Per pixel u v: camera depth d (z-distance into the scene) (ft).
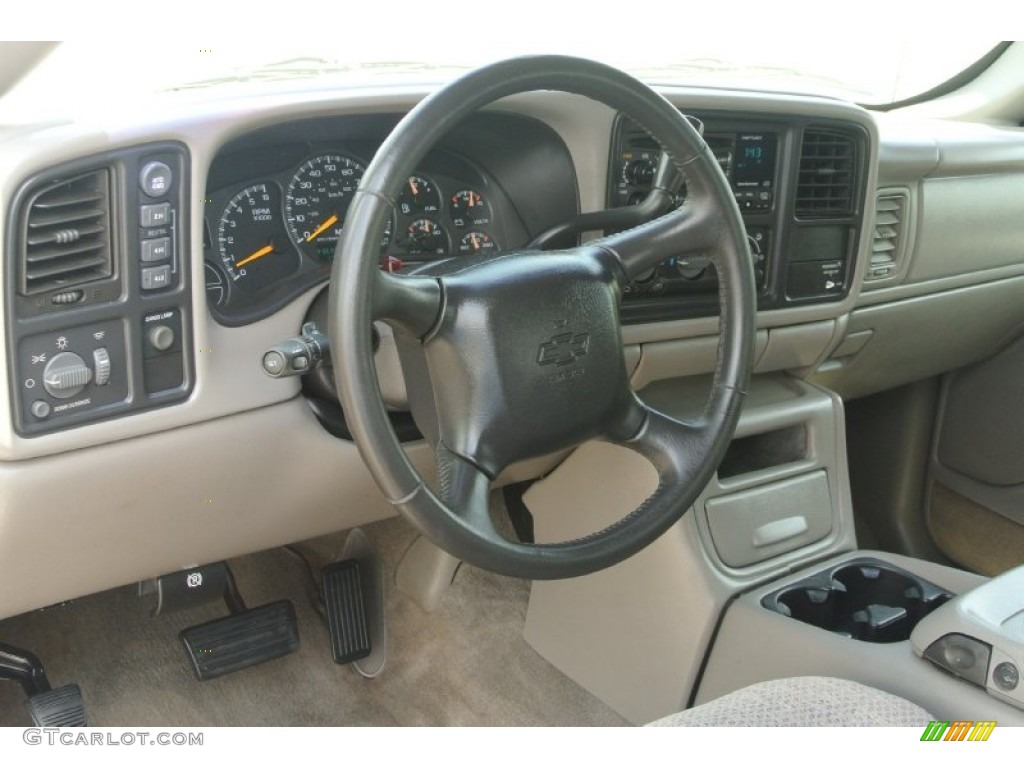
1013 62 6.76
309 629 5.66
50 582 3.90
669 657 4.85
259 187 3.88
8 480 3.38
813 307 5.30
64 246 3.23
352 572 5.61
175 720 5.05
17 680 4.66
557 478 5.31
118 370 3.45
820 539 5.32
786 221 4.99
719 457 3.62
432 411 3.42
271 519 4.28
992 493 6.71
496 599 5.86
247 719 5.16
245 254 3.87
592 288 3.38
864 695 3.49
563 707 5.28
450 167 4.37
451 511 3.07
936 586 4.79
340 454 4.13
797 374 5.78
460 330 3.17
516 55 3.10
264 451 3.93
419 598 5.77
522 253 3.38
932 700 3.68
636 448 3.63
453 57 4.38
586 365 3.35
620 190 4.45
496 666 5.51
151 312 3.44
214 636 5.11
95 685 5.13
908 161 5.59
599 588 5.16
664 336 4.79
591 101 4.18
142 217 3.34
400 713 5.30
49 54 3.22
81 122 3.29
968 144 5.99
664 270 4.66
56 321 3.27
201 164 3.39
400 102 3.77
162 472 3.70
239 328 3.80
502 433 3.22
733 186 4.83
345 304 2.85
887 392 7.20
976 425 6.78
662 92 4.37
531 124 4.25
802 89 5.03
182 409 3.62
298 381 3.94
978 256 6.28
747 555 4.95
